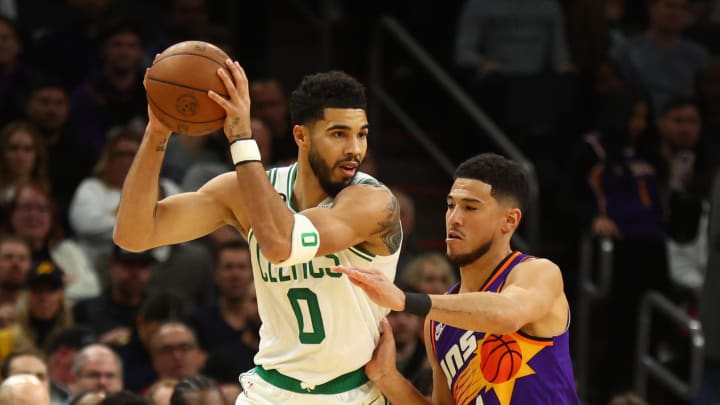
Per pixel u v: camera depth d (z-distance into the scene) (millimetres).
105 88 20250
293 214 8406
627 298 18891
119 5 22469
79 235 18266
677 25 22781
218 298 17531
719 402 18109
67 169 19344
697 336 17375
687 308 19531
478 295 8734
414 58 23250
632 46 22812
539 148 21109
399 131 23016
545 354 9391
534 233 18891
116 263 16859
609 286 18344
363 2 23250
